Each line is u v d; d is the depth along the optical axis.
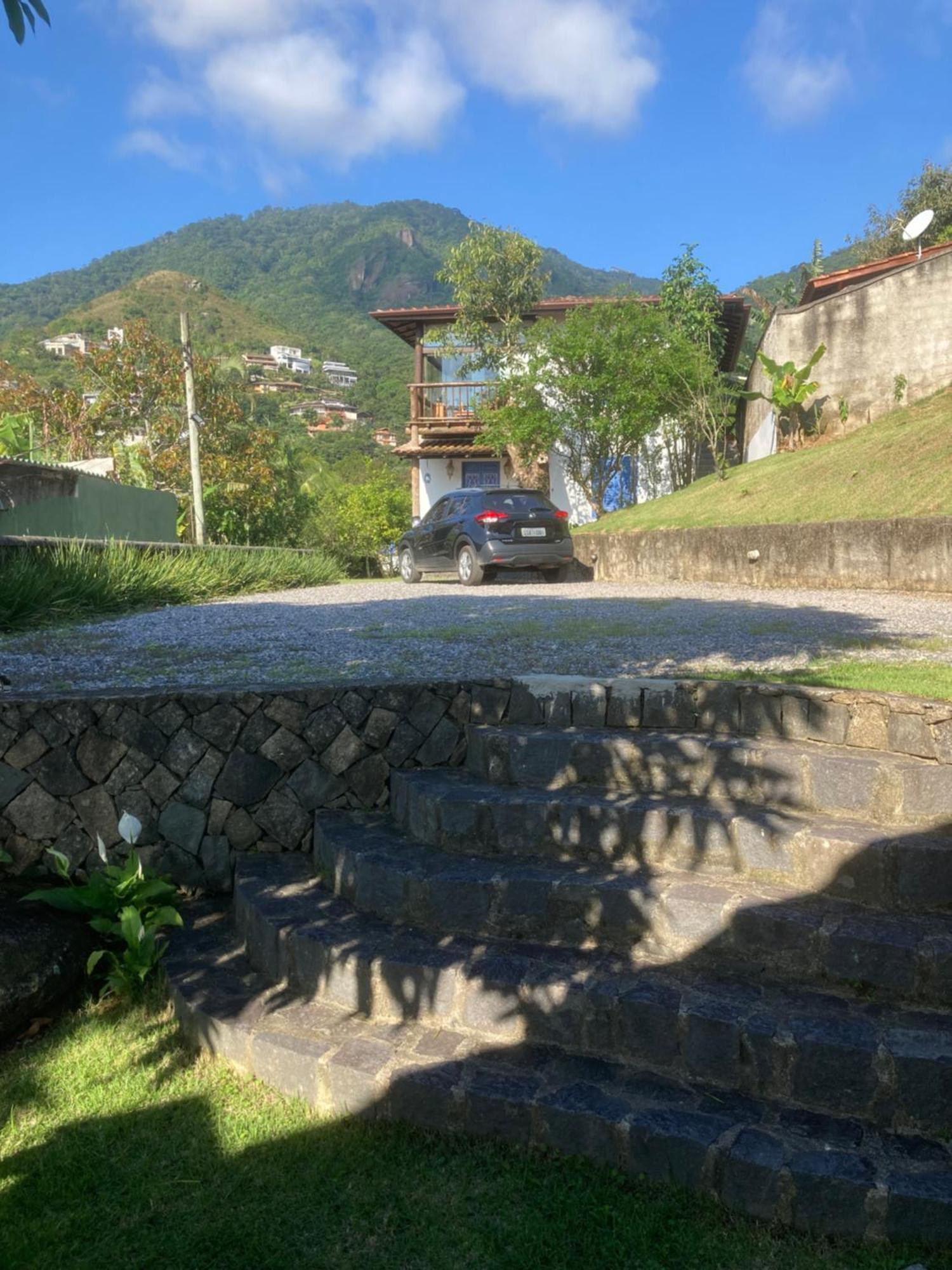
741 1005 2.91
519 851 3.79
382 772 4.45
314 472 40.00
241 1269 2.49
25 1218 2.71
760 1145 2.56
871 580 11.36
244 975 3.72
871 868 3.19
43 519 15.86
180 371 33.53
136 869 4.09
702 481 18.95
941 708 3.60
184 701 4.34
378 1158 2.84
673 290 23.16
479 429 25.20
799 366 18.16
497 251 24.98
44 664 5.94
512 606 9.59
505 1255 2.48
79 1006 3.82
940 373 17.19
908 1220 2.37
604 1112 2.72
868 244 33.19
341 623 8.24
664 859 3.61
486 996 3.17
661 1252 2.44
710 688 4.23
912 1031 2.74
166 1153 2.96
